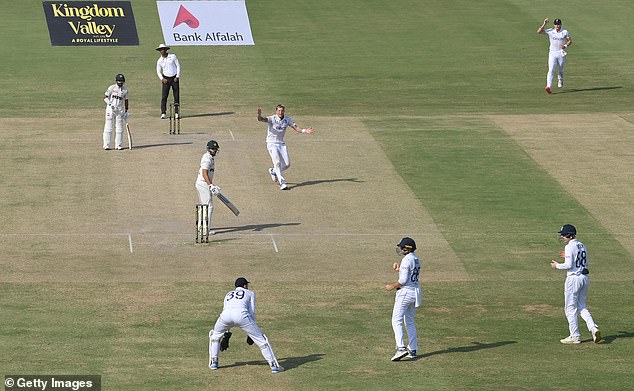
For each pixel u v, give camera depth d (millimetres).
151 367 58656
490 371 58469
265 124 111875
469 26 153250
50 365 58625
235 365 59250
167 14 149000
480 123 112875
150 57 137750
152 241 81000
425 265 77438
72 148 101938
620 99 123875
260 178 94812
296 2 162250
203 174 81125
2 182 92562
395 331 60094
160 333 64375
